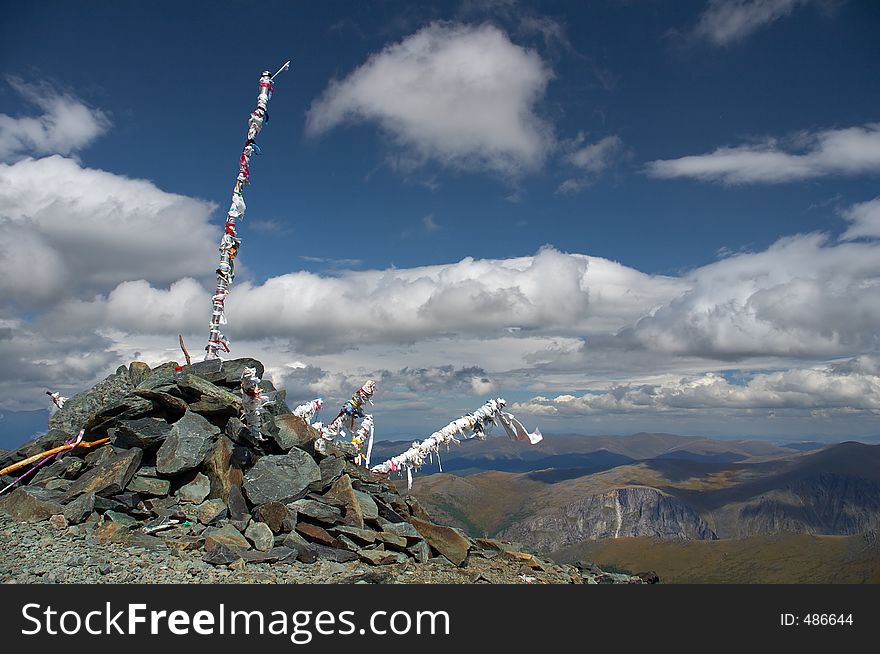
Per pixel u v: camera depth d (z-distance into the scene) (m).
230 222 21.11
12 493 15.28
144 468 16.50
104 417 17.66
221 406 17.28
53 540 13.27
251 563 13.40
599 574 17.69
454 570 15.42
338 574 13.46
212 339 20.77
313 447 18.52
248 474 16.28
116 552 12.94
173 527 14.52
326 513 15.67
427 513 19.30
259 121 21.48
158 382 18.80
